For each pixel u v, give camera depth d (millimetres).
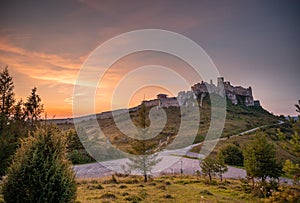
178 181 15844
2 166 8977
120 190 11891
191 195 10953
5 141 9430
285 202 6898
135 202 9414
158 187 12883
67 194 5855
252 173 11633
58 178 5848
